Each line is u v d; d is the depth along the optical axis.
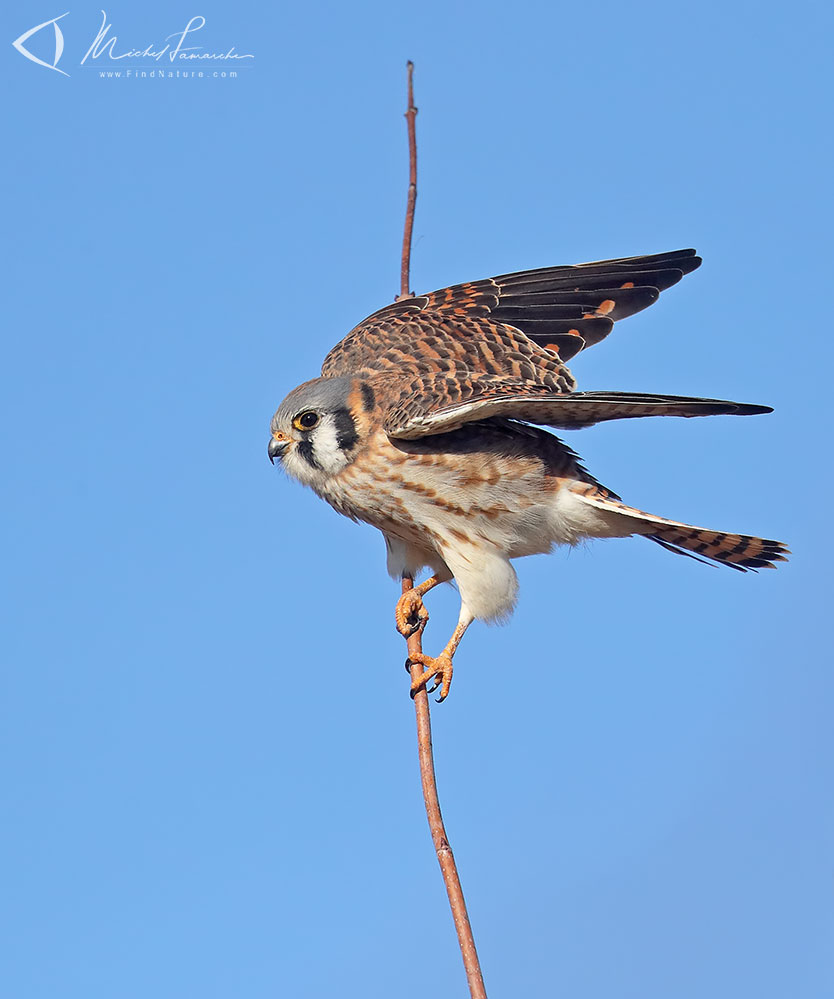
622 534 11.52
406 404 11.09
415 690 11.02
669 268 12.83
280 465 11.84
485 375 11.49
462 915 7.66
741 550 10.86
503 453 11.29
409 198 12.45
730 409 9.50
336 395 11.51
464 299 12.86
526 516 11.35
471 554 11.45
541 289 12.86
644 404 9.70
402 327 12.48
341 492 11.60
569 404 10.10
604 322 12.62
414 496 11.35
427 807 8.30
